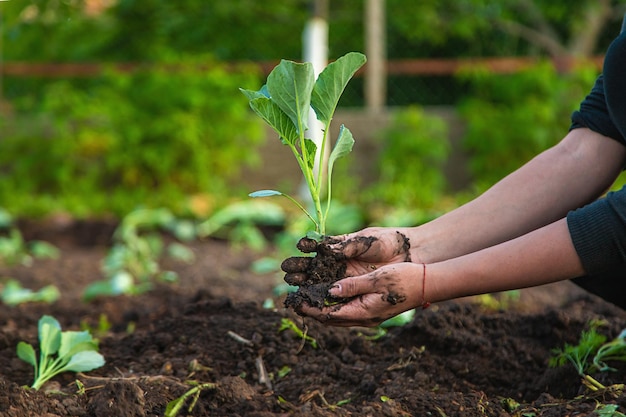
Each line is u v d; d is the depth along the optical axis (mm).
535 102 5500
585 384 1675
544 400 1644
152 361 1852
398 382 1729
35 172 5562
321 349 1889
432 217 4469
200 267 3506
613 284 1767
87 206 5129
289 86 1542
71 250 4301
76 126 5617
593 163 1717
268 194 1569
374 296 1517
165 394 1638
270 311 2033
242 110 5637
